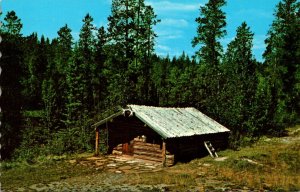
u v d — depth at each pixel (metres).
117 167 26.94
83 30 59.25
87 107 56.22
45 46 108.25
